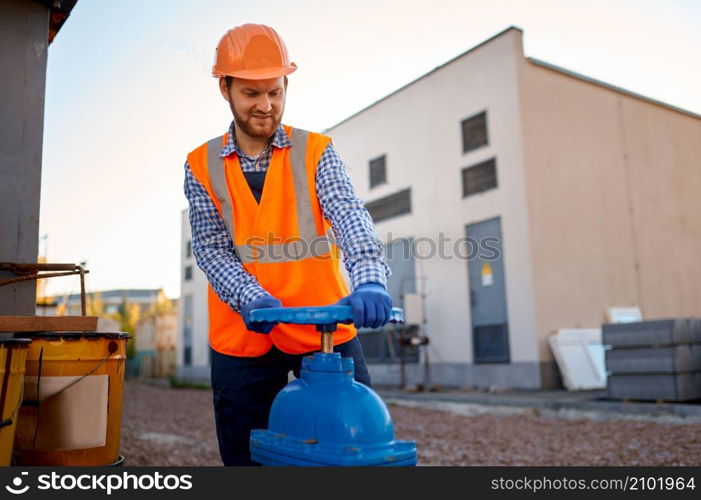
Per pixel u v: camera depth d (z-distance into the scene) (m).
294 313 0.95
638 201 12.03
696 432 5.49
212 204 1.42
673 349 6.88
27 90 2.78
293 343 1.33
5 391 1.26
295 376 1.40
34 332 1.61
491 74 11.05
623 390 7.37
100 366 1.66
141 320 27.23
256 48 1.25
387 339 12.59
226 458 1.40
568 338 10.02
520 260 10.27
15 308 2.54
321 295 1.36
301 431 0.92
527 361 10.01
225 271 1.30
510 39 10.77
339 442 0.85
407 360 12.11
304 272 1.35
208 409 9.70
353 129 13.92
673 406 6.51
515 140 10.54
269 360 1.39
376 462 0.84
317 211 1.38
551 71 11.17
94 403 1.63
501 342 10.44
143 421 7.87
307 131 1.42
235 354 1.39
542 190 10.54
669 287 12.19
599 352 10.20
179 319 19.91
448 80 11.82
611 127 11.91
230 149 1.39
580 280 10.71
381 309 0.93
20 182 2.69
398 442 0.89
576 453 4.92
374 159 13.30
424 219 12.03
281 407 0.98
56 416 1.57
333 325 1.00
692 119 13.56
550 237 10.46
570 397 8.40
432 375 11.52
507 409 7.89
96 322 1.72
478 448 5.29
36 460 1.55
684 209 12.91
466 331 10.99
